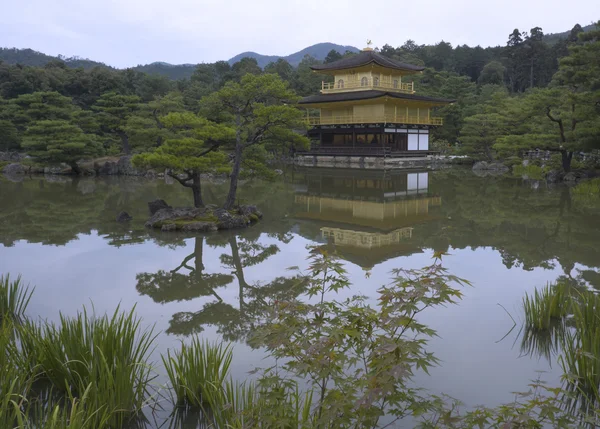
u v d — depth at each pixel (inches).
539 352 327.9
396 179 1582.2
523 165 1780.3
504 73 4407.0
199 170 769.6
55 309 405.4
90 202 1047.0
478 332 360.5
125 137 1999.3
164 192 1232.2
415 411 186.5
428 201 1087.6
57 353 266.5
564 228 767.7
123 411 238.5
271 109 746.2
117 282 486.3
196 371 259.4
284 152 2469.2
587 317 317.4
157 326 373.1
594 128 1232.2
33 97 1855.3
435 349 331.9
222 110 838.5
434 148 2455.7
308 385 276.8
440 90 2743.6
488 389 279.4
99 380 249.6
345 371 275.9
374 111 2135.8
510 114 1843.0
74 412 192.1
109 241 671.1
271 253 609.3
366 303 403.2
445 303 421.1
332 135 2293.3
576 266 542.3
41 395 263.0
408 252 611.5
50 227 768.9
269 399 195.0
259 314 399.5
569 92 1325.0
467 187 1346.0
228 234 724.0
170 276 509.0
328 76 3038.9
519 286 469.4
